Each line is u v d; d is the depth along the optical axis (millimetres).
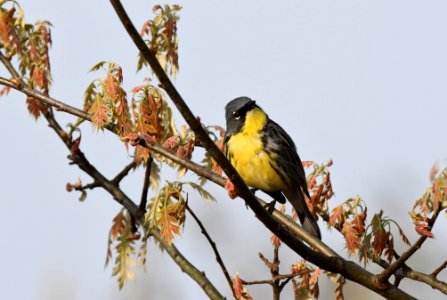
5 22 11664
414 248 8758
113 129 10680
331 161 11578
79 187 12734
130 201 12719
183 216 9930
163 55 10922
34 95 10969
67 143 12578
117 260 12781
